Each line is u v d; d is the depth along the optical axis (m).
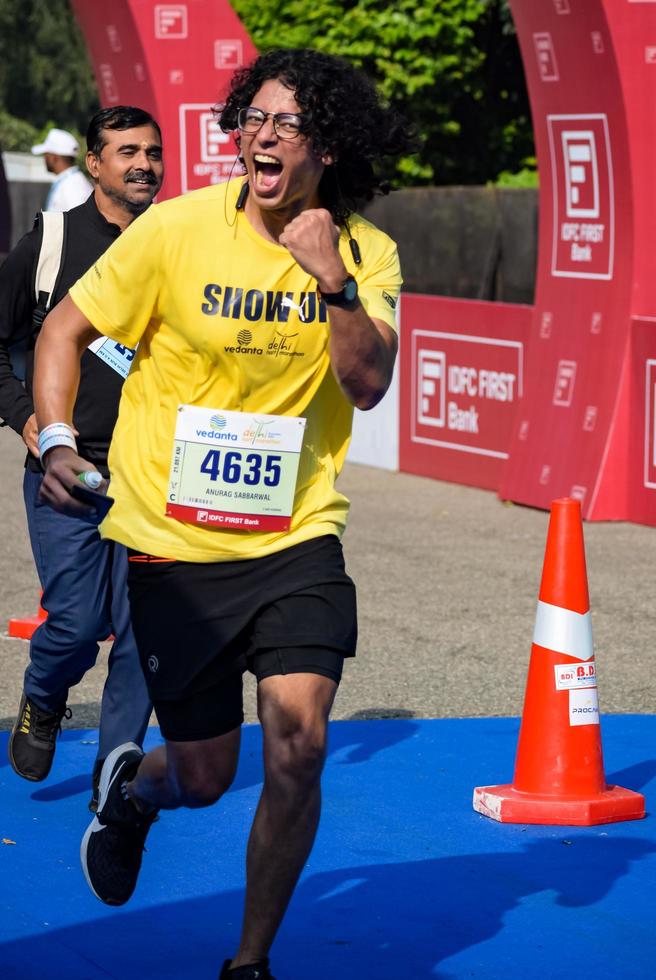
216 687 4.32
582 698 6.18
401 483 15.09
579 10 12.41
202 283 4.21
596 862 5.69
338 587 4.30
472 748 7.10
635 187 12.55
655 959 4.84
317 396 4.35
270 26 24.88
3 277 6.00
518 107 25.25
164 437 4.34
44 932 5.01
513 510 13.64
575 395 13.30
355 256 4.32
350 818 6.17
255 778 6.69
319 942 4.94
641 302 12.81
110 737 5.87
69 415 4.39
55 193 16.75
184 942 4.94
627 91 12.38
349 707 7.78
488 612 9.85
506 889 5.41
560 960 4.82
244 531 4.30
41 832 5.98
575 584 6.20
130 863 4.73
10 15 67.44
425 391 15.35
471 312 14.59
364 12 23.59
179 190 16.28
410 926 5.08
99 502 4.17
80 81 68.00
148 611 4.38
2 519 13.03
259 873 4.13
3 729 7.32
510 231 17.50
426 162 24.83
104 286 4.33
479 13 23.22
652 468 12.79
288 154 4.07
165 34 15.91
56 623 5.90
